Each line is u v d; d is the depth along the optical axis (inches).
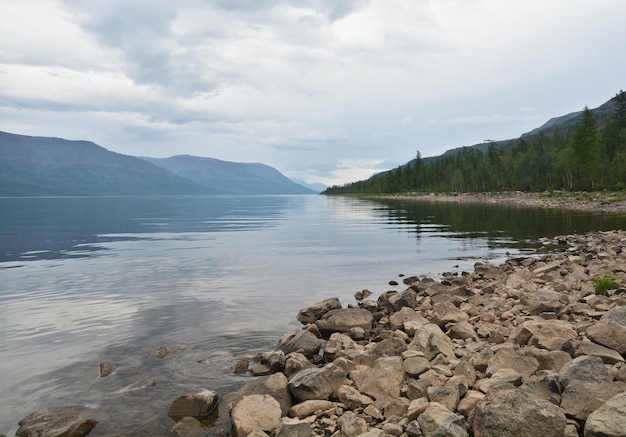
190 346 441.7
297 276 818.2
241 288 714.2
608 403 237.8
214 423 289.1
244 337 471.8
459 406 276.1
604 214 2326.5
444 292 635.5
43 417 293.9
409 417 269.7
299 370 364.2
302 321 533.0
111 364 385.7
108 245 1290.6
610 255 874.1
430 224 1993.1
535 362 324.8
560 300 556.1
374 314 549.6
